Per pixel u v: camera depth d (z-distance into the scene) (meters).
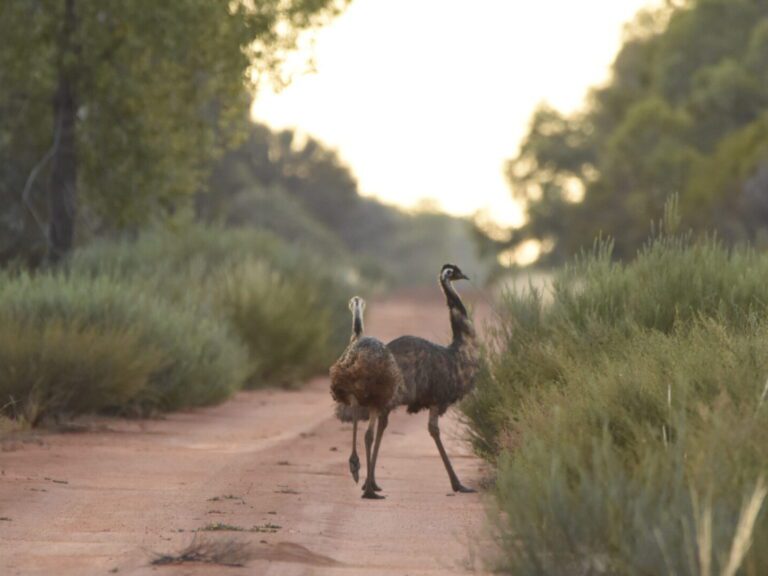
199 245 125.25
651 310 51.00
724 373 35.66
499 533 32.97
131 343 73.25
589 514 27.22
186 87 103.12
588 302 52.84
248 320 104.12
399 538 35.44
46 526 36.09
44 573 29.08
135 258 113.38
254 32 97.06
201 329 89.38
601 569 26.80
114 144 99.50
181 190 105.56
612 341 47.06
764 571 24.39
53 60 94.19
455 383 45.88
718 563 24.22
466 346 46.31
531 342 51.22
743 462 28.53
